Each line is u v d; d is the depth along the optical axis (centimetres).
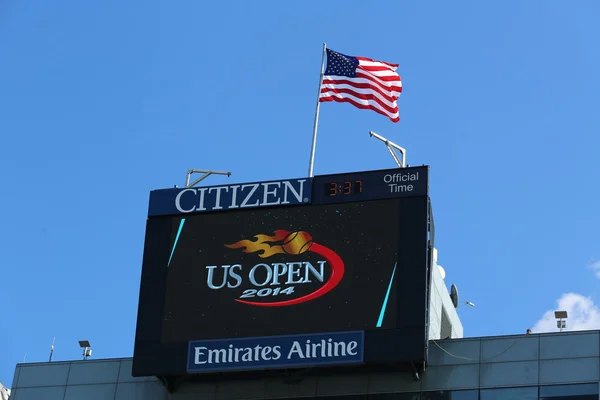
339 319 6019
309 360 5953
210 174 6781
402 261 6075
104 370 6600
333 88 6906
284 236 6303
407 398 6069
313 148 6806
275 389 6250
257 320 6125
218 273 6297
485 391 5981
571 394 5853
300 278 6175
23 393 6625
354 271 6116
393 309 5975
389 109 6825
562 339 5975
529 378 5941
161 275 6359
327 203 6319
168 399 6384
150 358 6169
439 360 6097
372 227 6203
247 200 6431
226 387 6319
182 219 6488
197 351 6116
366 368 6138
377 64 6925
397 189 6259
